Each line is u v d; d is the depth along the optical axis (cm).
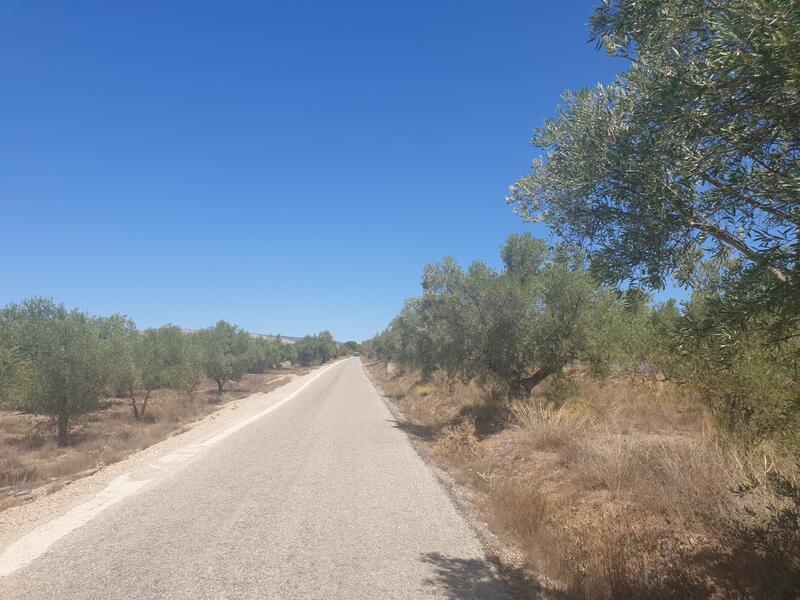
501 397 1556
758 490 484
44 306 2462
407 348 3192
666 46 312
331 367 7588
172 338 2897
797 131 271
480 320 1374
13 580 445
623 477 656
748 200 302
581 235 381
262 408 2147
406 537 575
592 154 351
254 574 462
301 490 786
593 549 489
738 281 302
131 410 2581
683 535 481
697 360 677
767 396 592
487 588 445
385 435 1418
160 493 762
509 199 430
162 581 443
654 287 323
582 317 1219
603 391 1316
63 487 846
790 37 229
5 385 1388
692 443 736
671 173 324
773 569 353
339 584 443
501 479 855
